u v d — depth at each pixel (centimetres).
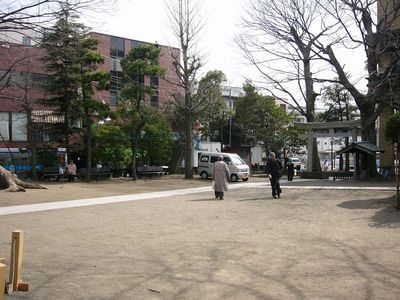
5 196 1797
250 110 4706
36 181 2797
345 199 1564
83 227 1037
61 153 3253
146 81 3753
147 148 3569
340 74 2681
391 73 2523
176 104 3244
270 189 2092
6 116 3447
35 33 962
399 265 658
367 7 2447
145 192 2023
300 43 2795
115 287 563
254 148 4828
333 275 610
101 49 4047
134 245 827
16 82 2759
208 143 4406
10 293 538
